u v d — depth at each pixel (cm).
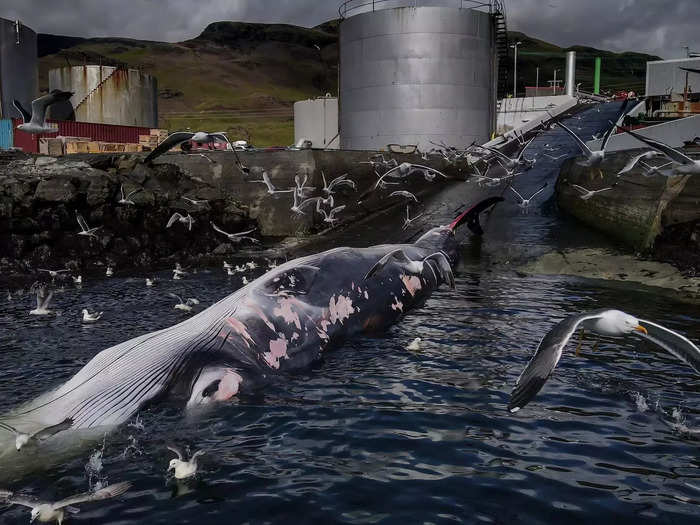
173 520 548
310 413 787
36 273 1877
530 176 3316
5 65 3916
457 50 4728
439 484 611
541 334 1140
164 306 1432
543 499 581
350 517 552
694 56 5909
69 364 995
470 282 1628
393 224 2573
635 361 994
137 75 4262
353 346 1051
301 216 2675
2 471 618
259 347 901
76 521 546
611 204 2052
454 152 3048
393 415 782
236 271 1928
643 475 629
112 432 714
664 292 1509
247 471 638
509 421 766
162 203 2388
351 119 5041
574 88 8675
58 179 2183
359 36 4856
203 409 786
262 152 2744
